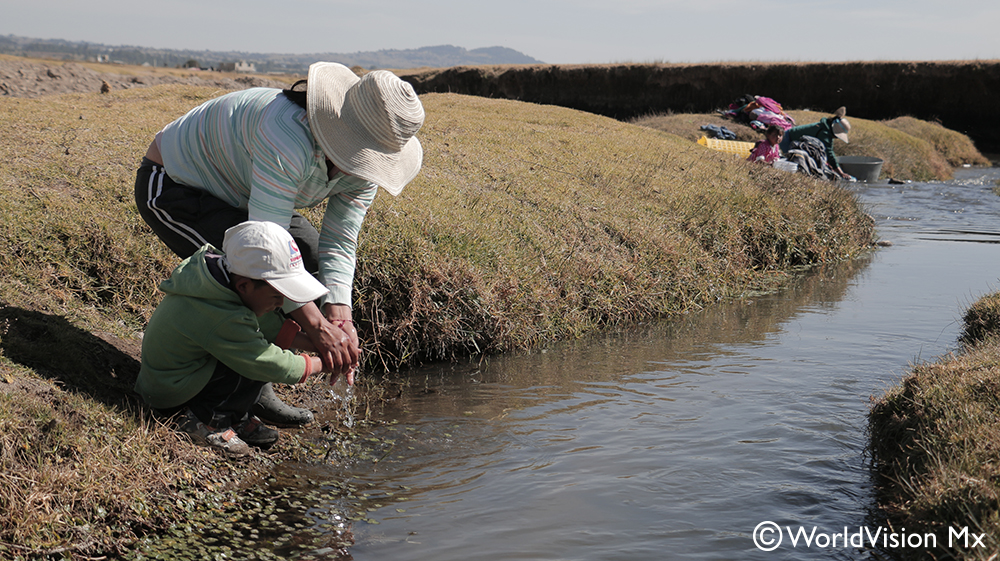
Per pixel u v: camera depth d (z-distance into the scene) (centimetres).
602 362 591
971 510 287
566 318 673
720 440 427
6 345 374
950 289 832
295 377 371
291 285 342
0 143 707
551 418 467
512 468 394
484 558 305
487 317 617
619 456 407
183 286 354
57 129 798
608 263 752
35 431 322
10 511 286
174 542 310
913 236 1191
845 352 602
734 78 3334
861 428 443
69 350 397
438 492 366
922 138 2462
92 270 527
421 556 307
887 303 773
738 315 745
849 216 1106
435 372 568
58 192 597
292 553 308
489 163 959
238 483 366
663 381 539
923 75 3027
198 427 373
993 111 2928
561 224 804
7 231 514
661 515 342
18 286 461
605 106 3581
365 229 619
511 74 3725
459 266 624
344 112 347
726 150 1540
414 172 384
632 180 1007
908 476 348
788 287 870
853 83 3148
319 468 391
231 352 354
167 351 362
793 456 404
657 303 743
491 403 496
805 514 343
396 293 585
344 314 378
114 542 302
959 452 328
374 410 481
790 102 3259
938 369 428
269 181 343
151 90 1220
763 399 495
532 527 331
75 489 308
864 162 1797
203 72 4403
